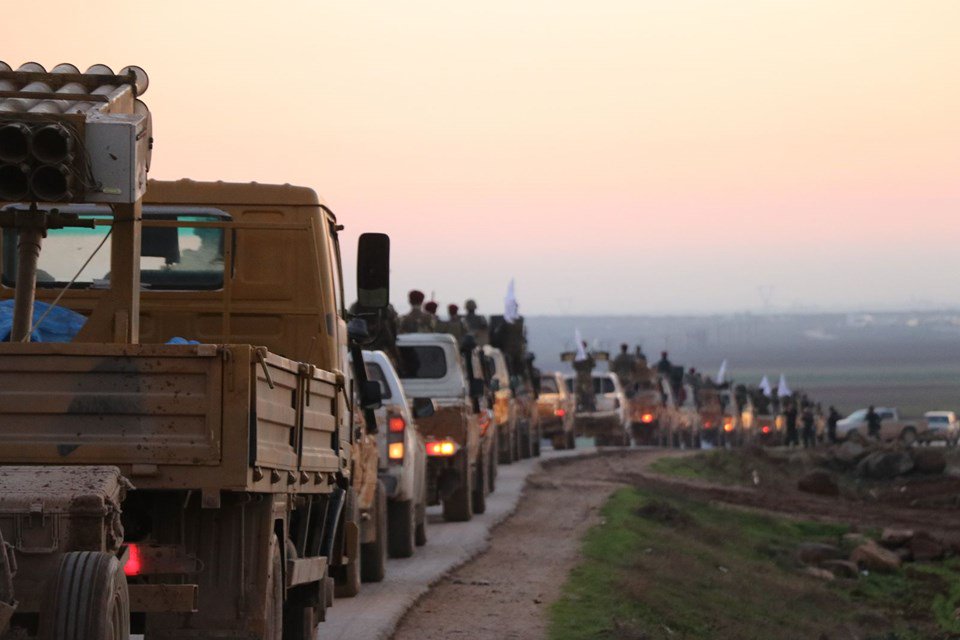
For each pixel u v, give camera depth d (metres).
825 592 30.50
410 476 24.27
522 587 21.80
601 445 70.94
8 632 8.40
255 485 10.45
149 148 11.62
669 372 83.81
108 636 8.49
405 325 36.53
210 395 10.05
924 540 40.19
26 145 10.59
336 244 15.76
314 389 12.55
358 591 20.17
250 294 14.72
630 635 18.38
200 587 10.87
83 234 14.46
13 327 11.56
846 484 61.50
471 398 32.84
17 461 9.91
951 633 28.12
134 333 11.59
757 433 95.69
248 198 14.77
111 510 8.91
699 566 28.58
